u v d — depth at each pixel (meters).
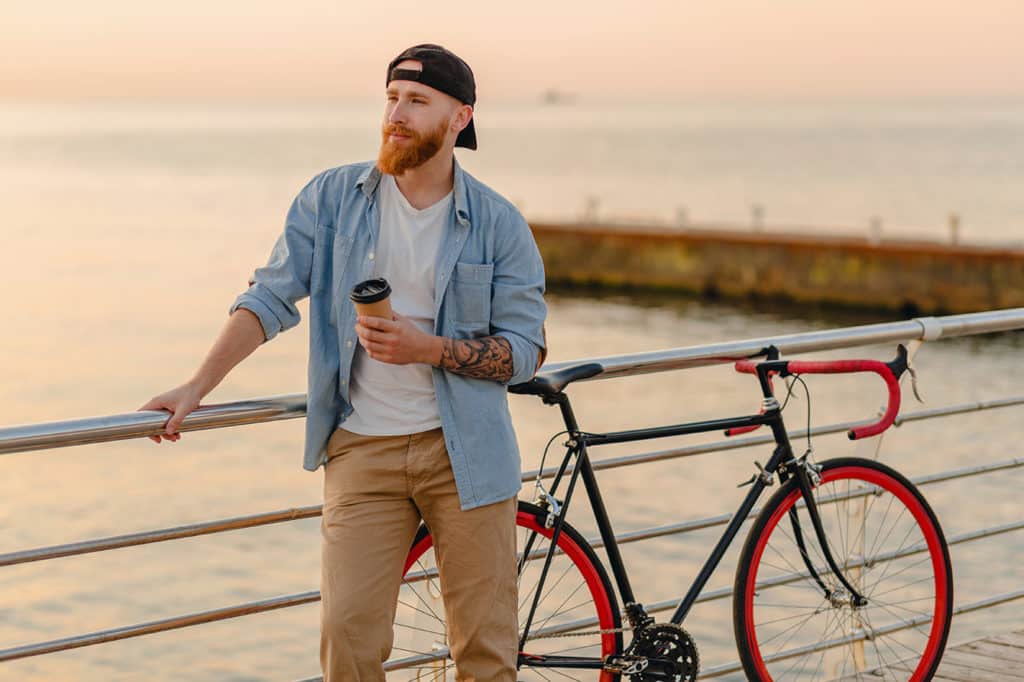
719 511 15.30
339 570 2.86
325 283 2.88
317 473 18.06
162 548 14.30
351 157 149.62
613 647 3.34
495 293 2.90
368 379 2.88
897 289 34.31
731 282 37.31
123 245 53.50
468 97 2.78
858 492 3.73
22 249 51.38
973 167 111.56
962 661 4.15
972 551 11.20
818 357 29.94
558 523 3.22
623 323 35.41
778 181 98.62
